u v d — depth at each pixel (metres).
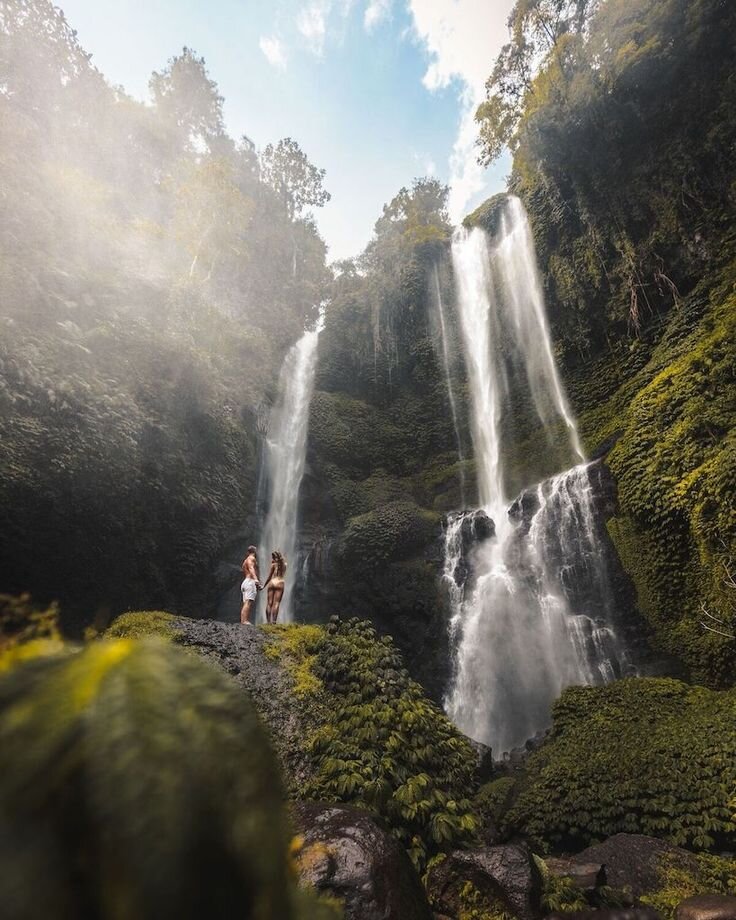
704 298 16.41
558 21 22.20
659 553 13.21
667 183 17.50
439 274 27.67
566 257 21.08
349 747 4.74
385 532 18.64
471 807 4.57
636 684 9.03
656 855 5.06
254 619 16.67
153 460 12.91
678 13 17.23
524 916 3.34
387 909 2.44
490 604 16.00
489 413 23.25
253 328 23.98
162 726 0.28
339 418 24.08
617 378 19.06
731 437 11.93
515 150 23.50
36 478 9.79
